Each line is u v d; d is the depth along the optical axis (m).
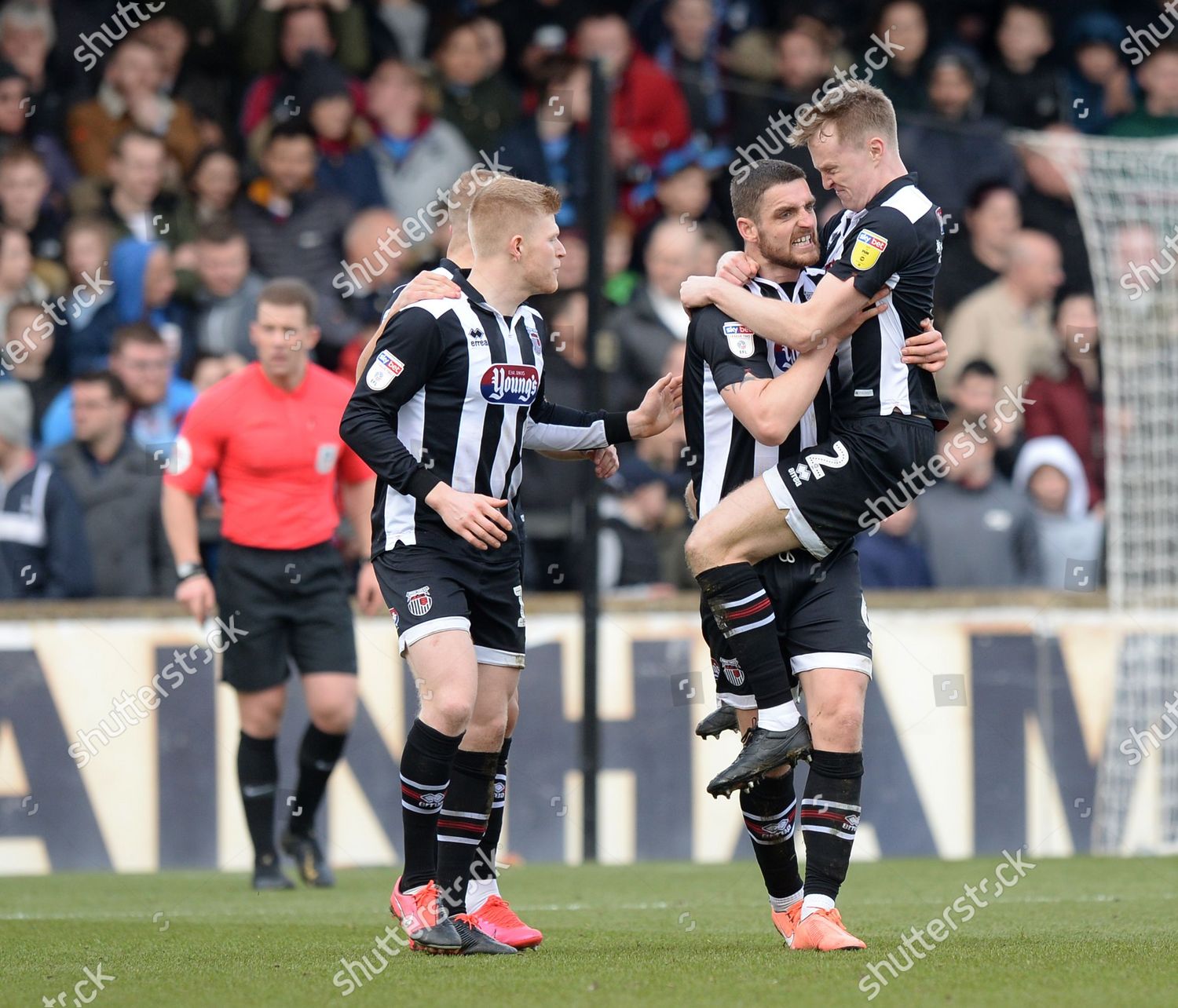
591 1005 10.52
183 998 11.32
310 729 21.14
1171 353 30.41
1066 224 34.03
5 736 24.45
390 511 13.63
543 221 13.77
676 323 29.31
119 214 31.25
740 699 13.86
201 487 20.92
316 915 17.86
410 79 32.78
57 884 22.16
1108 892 20.03
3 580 26.22
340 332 30.27
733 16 37.75
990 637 26.48
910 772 26.02
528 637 25.70
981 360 30.47
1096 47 37.81
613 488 27.97
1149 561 29.23
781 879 14.04
